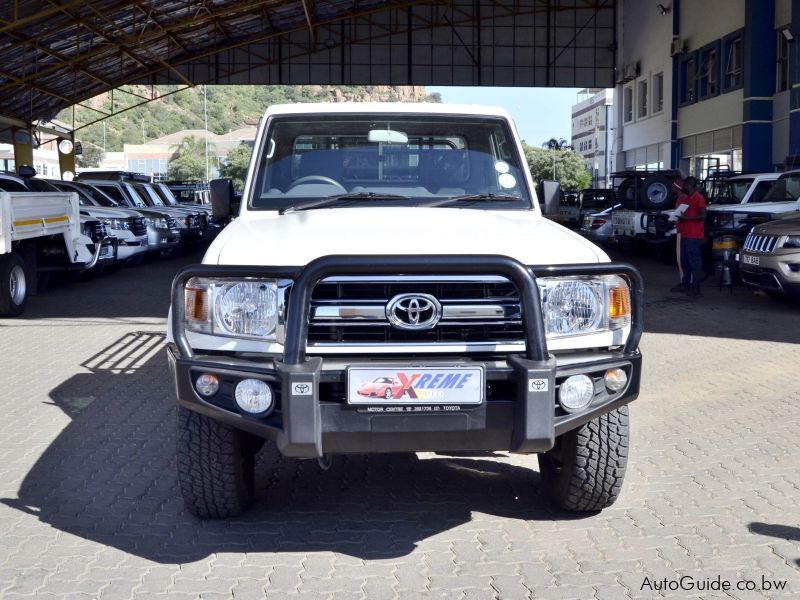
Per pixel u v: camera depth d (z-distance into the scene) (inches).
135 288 639.8
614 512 190.4
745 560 165.2
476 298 155.7
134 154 6058.1
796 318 468.4
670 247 777.6
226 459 174.4
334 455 231.6
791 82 988.6
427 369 150.8
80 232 560.7
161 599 150.2
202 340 159.0
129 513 191.2
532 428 150.5
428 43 1552.7
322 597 150.9
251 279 156.7
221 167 5246.1
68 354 381.1
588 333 161.2
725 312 492.4
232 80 1581.0
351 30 1550.2
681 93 1350.9
